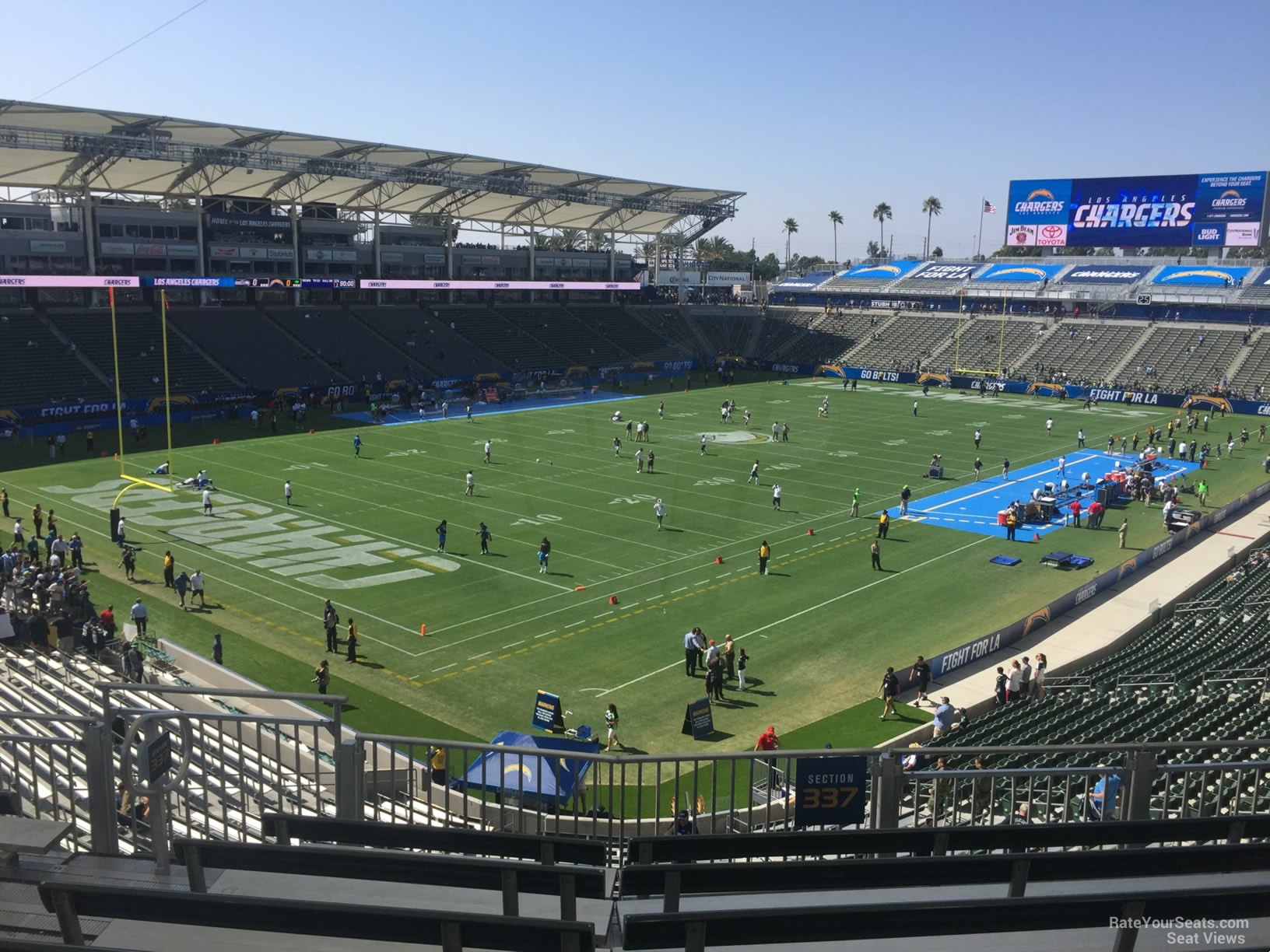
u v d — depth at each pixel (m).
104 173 67.44
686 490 50.25
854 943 6.30
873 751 9.26
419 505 46.19
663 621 32.50
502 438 63.44
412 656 29.39
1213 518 46.00
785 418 73.75
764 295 123.06
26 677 22.50
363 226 84.56
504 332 93.38
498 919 5.51
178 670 26.36
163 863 7.25
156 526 41.97
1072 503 45.78
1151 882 7.11
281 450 58.28
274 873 6.93
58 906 5.74
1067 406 82.56
